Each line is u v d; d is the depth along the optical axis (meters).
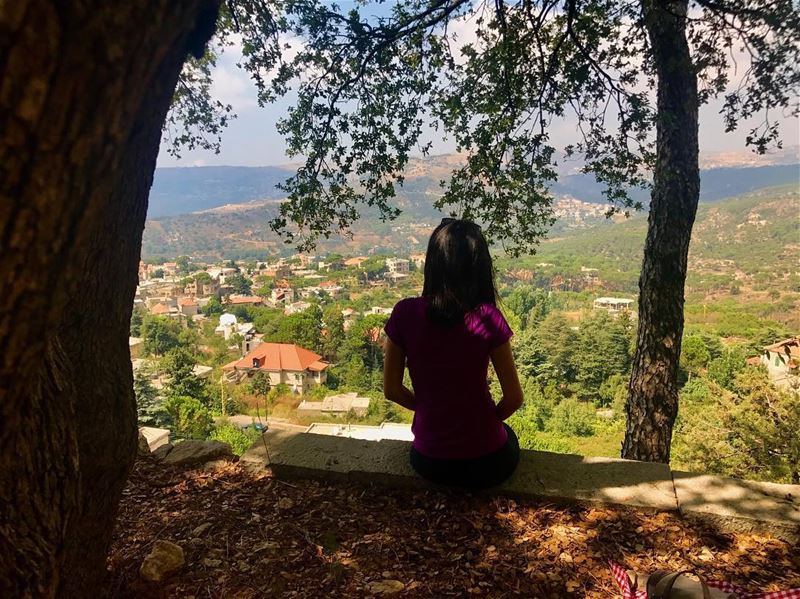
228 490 2.62
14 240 0.57
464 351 2.04
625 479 2.47
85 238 0.66
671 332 4.73
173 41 0.65
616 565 1.95
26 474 1.03
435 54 4.92
